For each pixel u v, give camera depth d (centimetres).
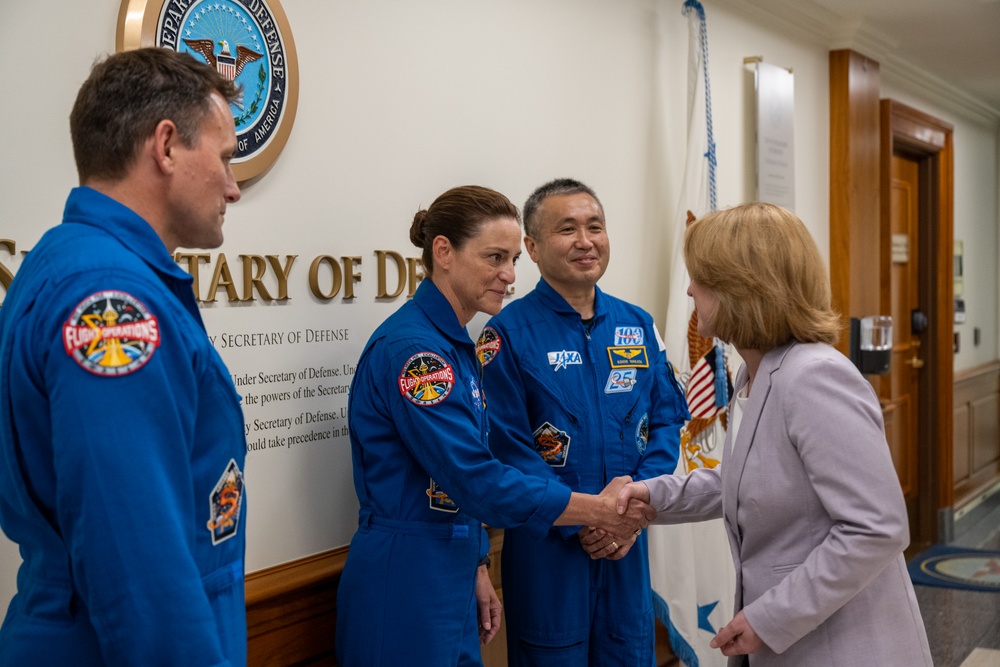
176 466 106
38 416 105
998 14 427
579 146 286
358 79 211
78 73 160
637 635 222
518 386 218
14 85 152
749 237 146
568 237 224
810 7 407
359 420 182
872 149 473
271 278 192
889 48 483
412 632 173
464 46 241
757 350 150
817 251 149
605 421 221
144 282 108
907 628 141
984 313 699
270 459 192
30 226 155
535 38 267
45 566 109
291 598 194
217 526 117
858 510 133
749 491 144
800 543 141
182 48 171
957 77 571
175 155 117
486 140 249
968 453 645
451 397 173
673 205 336
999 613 408
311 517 202
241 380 186
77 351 101
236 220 184
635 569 224
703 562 301
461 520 183
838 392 137
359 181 212
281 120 189
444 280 187
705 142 323
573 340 225
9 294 116
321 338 203
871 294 473
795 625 136
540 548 214
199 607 104
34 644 108
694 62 322
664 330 329
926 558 514
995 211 723
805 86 424
